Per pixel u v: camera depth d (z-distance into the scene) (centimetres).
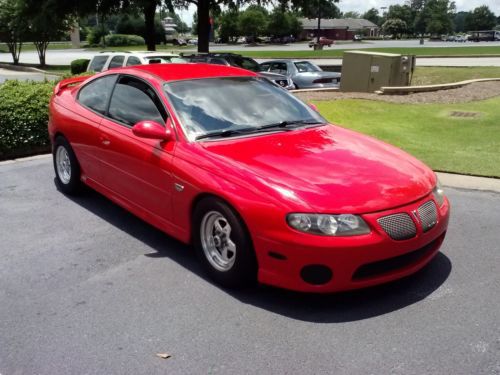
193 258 431
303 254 324
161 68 499
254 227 338
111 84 512
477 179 652
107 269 412
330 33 11644
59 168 601
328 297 364
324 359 295
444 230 382
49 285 387
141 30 8406
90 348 308
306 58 3441
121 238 473
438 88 1370
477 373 283
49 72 3072
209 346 309
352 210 327
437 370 285
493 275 400
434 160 728
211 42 8981
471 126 950
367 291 373
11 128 761
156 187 425
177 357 298
